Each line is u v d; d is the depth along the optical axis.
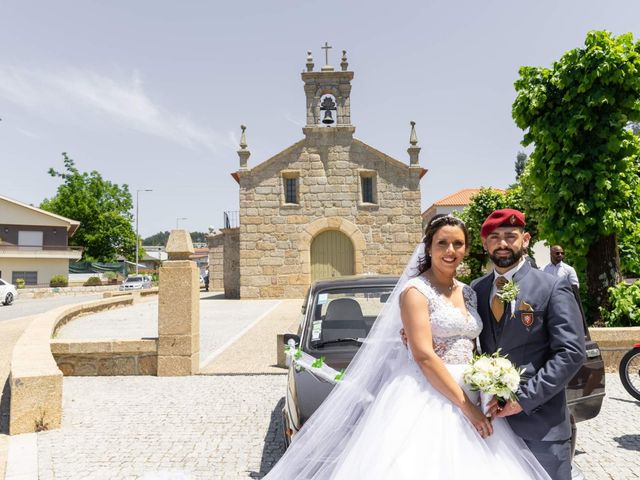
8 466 4.41
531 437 2.47
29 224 47.31
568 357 2.34
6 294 26.62
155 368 8.24
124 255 60.78
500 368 2.33
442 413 2.47
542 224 9.37
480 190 23.31
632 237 9.70
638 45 8.54
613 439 4.93
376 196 24.97
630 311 8.30
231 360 9.26
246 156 24.98
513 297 2.51
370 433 2.57
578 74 8.59
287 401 3.91
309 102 25.23
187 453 4.73
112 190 59.69
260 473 4.24
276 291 24.53
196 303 8.52
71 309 15.49
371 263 24.73
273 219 24.78
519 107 9.45
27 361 6.14
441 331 2.60
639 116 8.66
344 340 4.35
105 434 5.31
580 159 8.59
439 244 2.67
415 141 25.09
